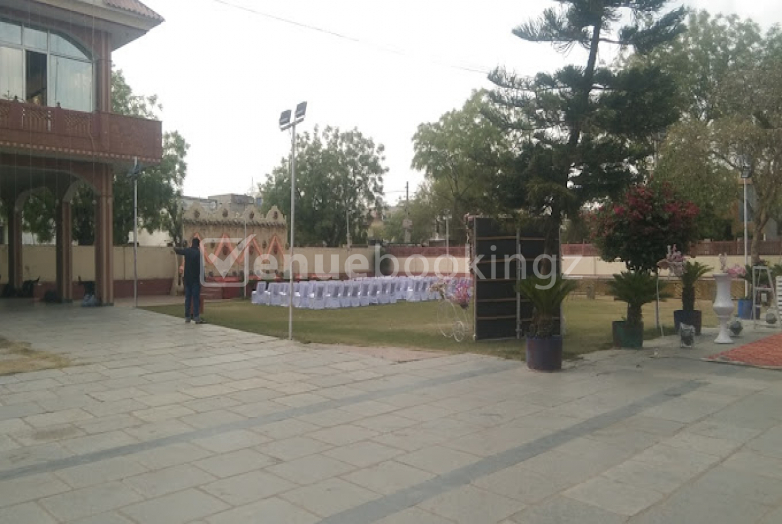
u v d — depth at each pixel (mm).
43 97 16594
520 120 10422
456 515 3869
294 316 16281
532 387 7562
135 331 12641
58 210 19578
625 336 10602
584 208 12164
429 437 5508
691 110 23750
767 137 16391
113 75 25469
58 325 13578
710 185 18859
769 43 24141
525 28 10117
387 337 12023
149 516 3863
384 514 3883
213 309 18375
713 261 24609
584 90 9867
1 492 4277
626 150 9859
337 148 37500
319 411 6426
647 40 10023
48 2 15703
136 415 6305
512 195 10273
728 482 4402
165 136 27672
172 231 29000
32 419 6176
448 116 31891
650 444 5281
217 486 4355
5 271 21391
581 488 4305
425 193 46219
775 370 8516
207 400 6930
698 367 8812
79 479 4516
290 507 3988
